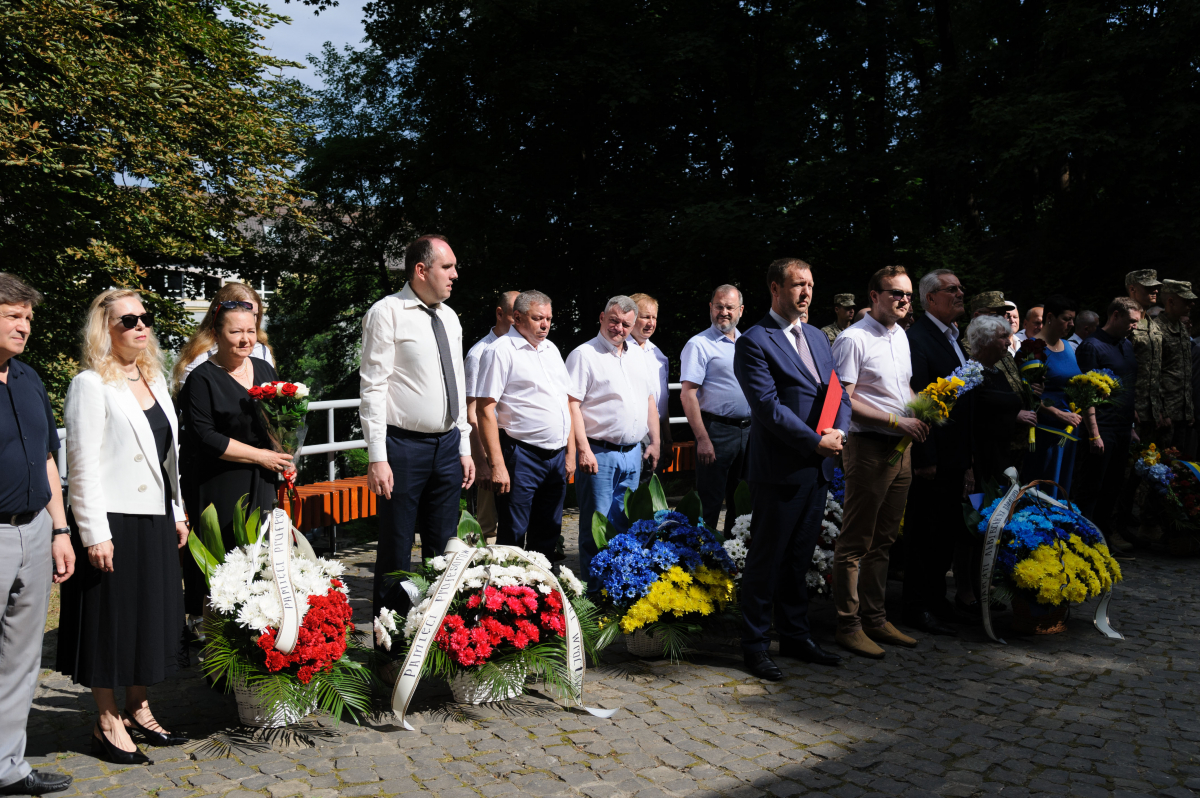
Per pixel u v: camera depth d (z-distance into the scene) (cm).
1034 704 374
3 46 910
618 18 1669
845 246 1616
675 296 1723
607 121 1738
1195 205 1212
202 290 1309
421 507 412
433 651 358
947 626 482
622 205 1661
